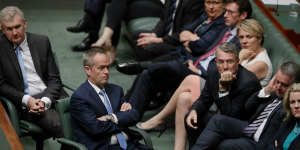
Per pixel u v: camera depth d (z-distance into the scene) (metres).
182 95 14.38
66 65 20.41
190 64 15.86
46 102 14.05
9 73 14.19
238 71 13.49
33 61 14.49
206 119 13.98
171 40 18.14
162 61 17.23
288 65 12.29
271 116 12.47
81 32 23.78
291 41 14.98
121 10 20.72
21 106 13.96
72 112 12.41
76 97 12.34
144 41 18.20
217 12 16.36
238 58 13.30
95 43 20.52
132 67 17.00
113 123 12.49
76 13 26.39
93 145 12.29
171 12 18.77
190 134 13.97
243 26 14.42
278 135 11.94
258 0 16.59
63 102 12.56
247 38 14.41
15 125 13.41
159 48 18.06
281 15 15.84
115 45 21.25
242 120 13.55
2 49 14.20
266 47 15.34
